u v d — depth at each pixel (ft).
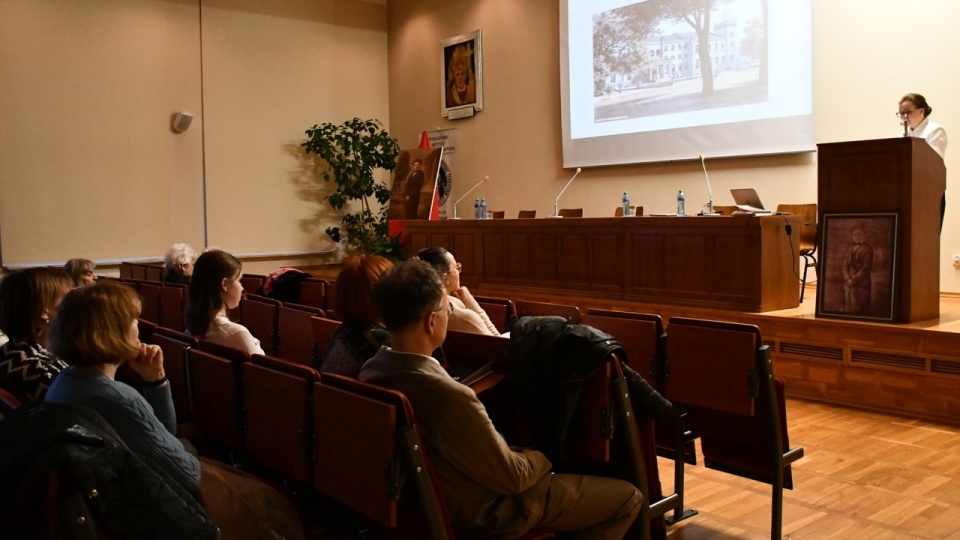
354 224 40.73
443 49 39.81
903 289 16.46
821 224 17.62
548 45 34.81
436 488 6.07
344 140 39.32
